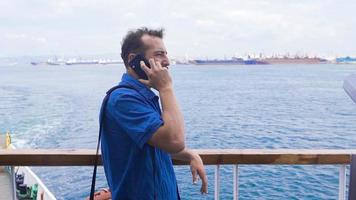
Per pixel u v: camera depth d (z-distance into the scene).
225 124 51.88
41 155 2.16
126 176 1.73
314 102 80.00
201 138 43.06
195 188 17.02
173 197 1.85
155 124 1.64
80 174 28.81
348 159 2.25
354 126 50.69
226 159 2.22
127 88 1.77
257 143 40.81
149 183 1.72
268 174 24.25
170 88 1.74
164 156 1.85
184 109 67.50
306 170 25.11
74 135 45.25
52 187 26.00
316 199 19.86
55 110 66.50
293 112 64.81
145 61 1.81
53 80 149.62
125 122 1.69
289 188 21.58
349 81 1.43
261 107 71.38
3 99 86.44
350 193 1.53
